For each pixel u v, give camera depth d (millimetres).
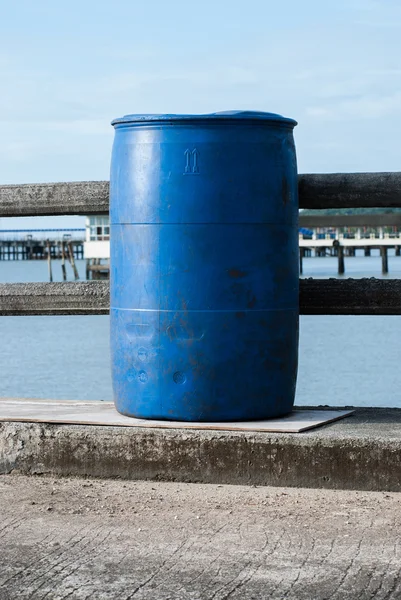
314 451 4918
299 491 4879
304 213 35375
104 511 4578
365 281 5699
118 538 4180
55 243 145625
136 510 4582
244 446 5000
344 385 18641
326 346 27078
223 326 5156
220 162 5145
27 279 91125
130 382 5320
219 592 3553
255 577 3697
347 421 5336
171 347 5188
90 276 82500
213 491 4895
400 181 5602
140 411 5309
